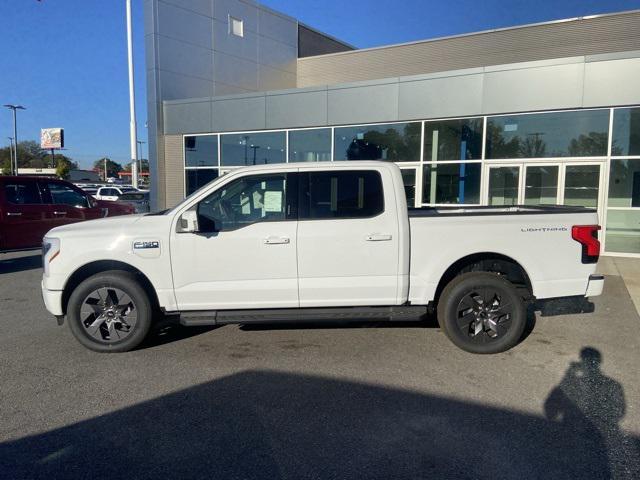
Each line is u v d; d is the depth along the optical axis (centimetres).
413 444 332
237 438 342
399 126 1317
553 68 1115
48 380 444
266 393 414
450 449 325
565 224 505
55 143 8262
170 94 1697
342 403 394
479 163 1229
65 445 334
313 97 1405
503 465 307
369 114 1334
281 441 337
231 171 511
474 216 501
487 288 501
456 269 529
